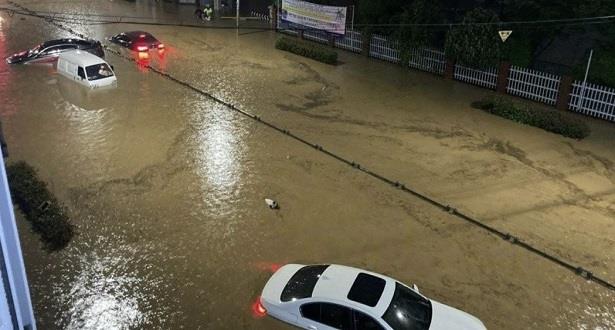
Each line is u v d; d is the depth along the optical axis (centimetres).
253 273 1276
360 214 1516
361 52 3159
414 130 2080
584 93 2216
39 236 1388
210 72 2725
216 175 1698
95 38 3272
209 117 2150
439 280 1267
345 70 2853
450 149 1923
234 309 1161
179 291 1216
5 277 225
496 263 1330
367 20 3102
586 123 2150
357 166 1775
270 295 1116
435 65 2792
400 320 973
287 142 1945
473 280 1270
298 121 2136
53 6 4231
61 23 3641
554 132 2088
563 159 1869
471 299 1209
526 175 1752
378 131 2062
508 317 1159
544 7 2344
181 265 1298
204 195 1587
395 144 1953
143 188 1616
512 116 2198
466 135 2045
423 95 2484
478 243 1404
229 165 1764
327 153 1866
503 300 1209
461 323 1023
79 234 1399
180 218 1476
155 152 1839
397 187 1658
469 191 1645
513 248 1386
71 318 1134
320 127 2084
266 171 1734
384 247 1379
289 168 1759
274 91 2480
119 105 2244
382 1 3006
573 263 1331
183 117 2139
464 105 2366
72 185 1622
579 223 1494
